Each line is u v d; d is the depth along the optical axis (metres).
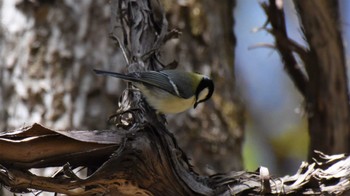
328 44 10.73
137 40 8.52
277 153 17.33
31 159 6.65
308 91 11.27
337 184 7.50
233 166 12.66
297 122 17.59
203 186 7.52
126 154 6.84
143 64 8.48
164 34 8.61
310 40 10.79
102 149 6.84
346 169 7.61
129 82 8.48
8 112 11.95
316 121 11.22
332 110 11.05
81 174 10.34
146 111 8.23
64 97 11.83
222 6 14.23
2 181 6.67
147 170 7.03
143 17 8.62
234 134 13.01
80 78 11.93
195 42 13.11
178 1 13.19
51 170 10.84
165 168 7.16
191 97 9.29
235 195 7.51
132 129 7.12
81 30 12.16
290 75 11.45
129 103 8.27
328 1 10.59
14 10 12.41
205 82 9.58
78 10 12.25
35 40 12.14
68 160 6.84
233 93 13.54
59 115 11.75
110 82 11.93
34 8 12.26
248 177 7.69
